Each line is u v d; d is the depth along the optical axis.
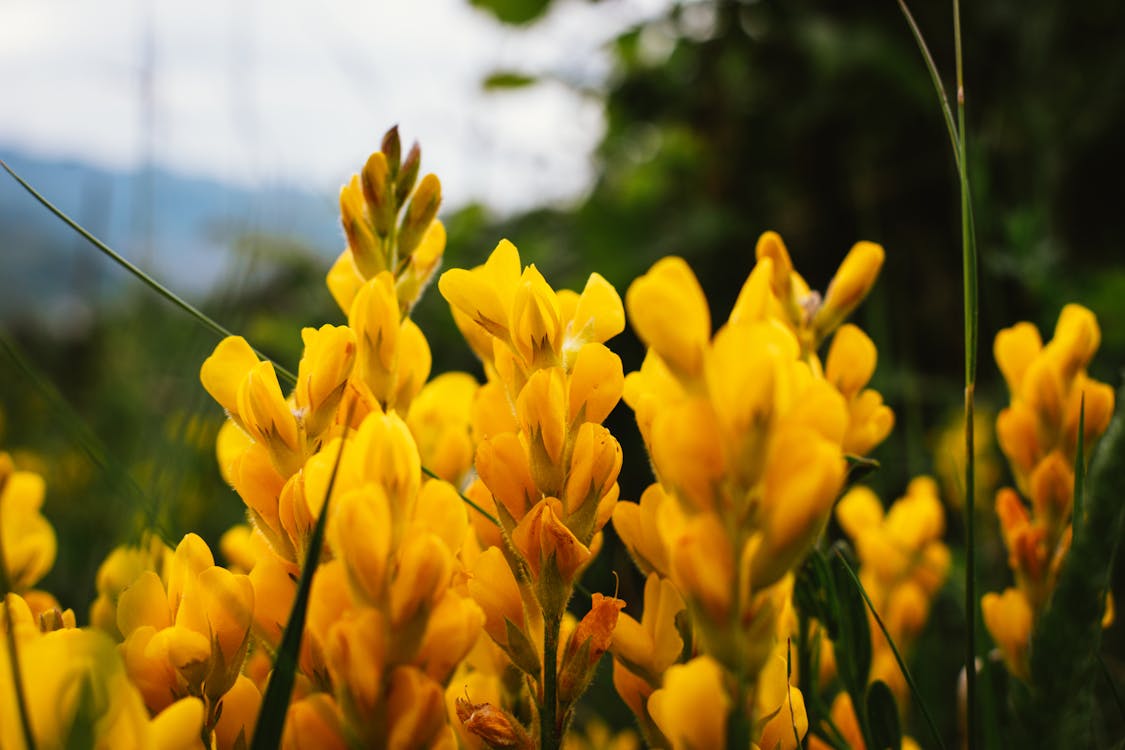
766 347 0.22
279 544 0.25
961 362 1.10
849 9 1.28
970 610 0.28
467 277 0.26
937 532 0.39
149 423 0.52
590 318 0.26
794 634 0.32
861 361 0.30
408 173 0.30
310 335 0.26
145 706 0.24
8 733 0.22
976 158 0.63
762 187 1.30
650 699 0.25
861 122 1.21
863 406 0.31
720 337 0.22
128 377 0.85
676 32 1.38
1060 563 0.30
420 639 0.23
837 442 0.22
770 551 0.22
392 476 0.23
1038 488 0.31
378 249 0.30
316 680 0.24
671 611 0.25
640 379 0.26
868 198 1.19
